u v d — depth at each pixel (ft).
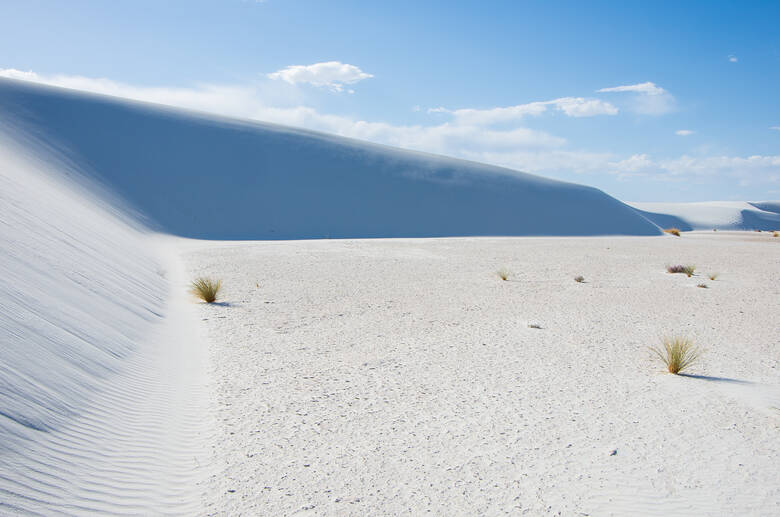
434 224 200.34
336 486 12.91
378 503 12.16
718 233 188.55
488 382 21.68
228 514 11.46
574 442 15.85
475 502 12.32
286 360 24.59
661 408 18.86
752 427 17.19
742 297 45.50
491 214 217.77
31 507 10.01
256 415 17.57
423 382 21.57
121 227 92.02
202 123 211.20
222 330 30.76
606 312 38.32
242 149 203.82
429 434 16.29
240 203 176.04
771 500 12.66
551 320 35.24
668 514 12.01
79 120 176.55
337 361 24.59
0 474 10.53
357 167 221.05
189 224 153.17
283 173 199.00
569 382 21.81
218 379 21.43
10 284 20.98
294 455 14.60
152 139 186.29
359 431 16.43
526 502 12.38
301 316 35.47
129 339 24.40
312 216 183.11
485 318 35.73
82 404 15.64
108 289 30.91
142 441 14.74
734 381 22.26
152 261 61.05
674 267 62.69
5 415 12.54
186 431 16.05
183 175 176.24
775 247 105.40
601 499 12.59
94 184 136.36
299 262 71.41
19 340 16.63
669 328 33.04
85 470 12.23
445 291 47.65
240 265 66.80
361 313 36.91
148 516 11.09
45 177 88.43
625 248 101.60
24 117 161.58
